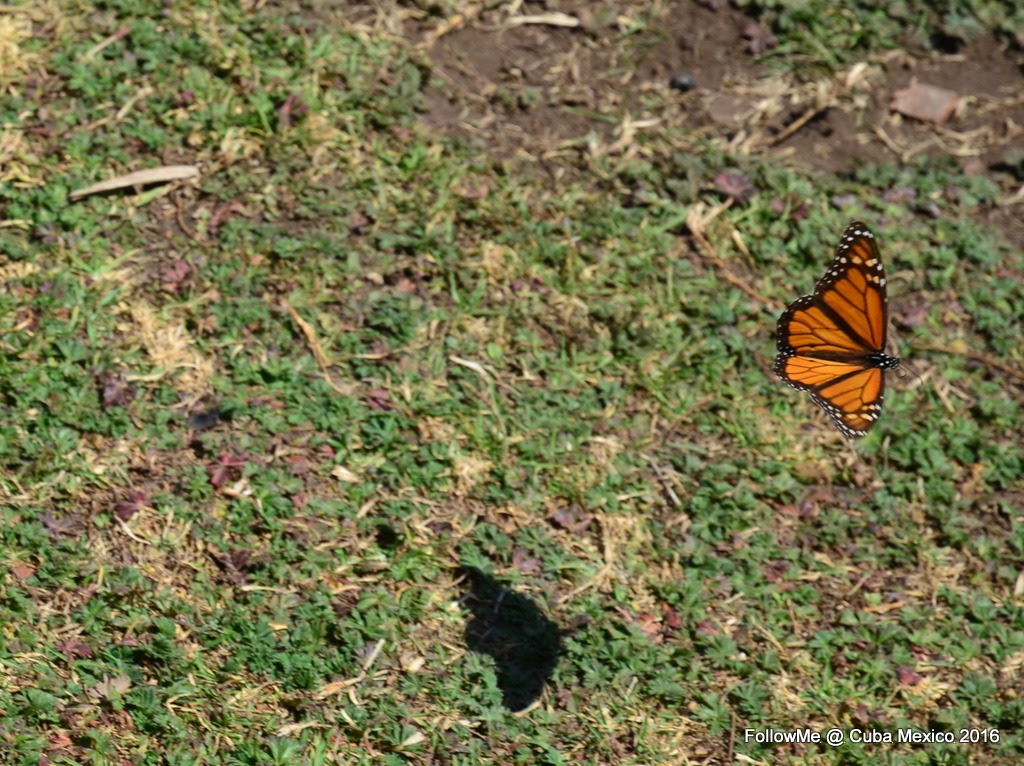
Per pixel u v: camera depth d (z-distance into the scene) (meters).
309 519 6.41
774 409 7.34
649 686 6.02
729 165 8.58
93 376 6.69
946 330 7.89
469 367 7.21
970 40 9.53
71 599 5.89
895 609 6.57
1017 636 6.48
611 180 8.34
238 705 5.66
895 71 9.39
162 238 7.40
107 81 7.96
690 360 7.46
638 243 7.99
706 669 6.19
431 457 6.77
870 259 5.00
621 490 6.86
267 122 8.01
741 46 9.36
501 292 7.60
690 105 8.99
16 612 5.77
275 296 7.29
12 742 5.30
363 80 8.47
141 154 7.75
